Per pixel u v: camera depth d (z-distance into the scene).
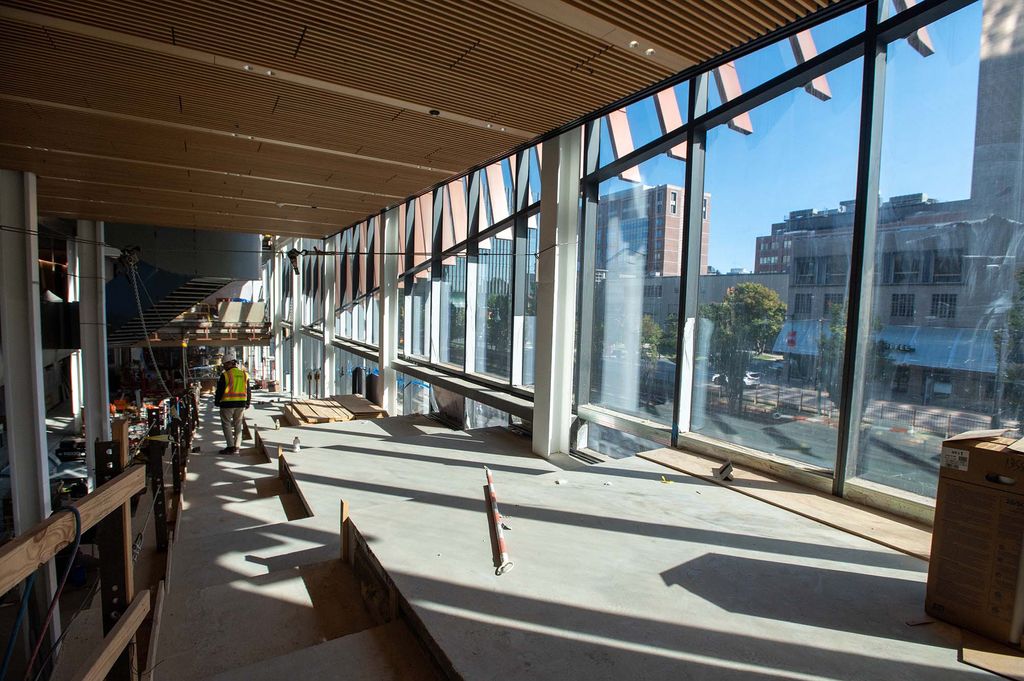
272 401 19.98
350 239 15.71
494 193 7.96
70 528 1.26
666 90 4.95
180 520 4.66
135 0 3.03
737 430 4.42
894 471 3.37
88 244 10.42
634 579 2.54
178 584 3.20
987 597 2.06
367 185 7.65
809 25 3.11
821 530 3.13
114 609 1.74
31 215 6.91
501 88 4.17
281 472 5.99
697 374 4.77
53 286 15.18
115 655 1.32
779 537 3.03
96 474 2.07
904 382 3.30
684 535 3.06
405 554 2.78
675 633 2.10
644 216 5.30
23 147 5.80
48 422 15.80
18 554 1.03
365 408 10.49
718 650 2.00
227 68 3.87
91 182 7.47
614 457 5.69
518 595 2.38
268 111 4.73
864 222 3.41
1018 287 2.77
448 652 1.97
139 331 14.67
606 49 3.51
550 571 2.61
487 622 2.17
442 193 9.79
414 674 2.06
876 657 1.95
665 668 1.89
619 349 5.68
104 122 5.03
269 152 5.97
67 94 4.38
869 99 3.34
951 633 2.11
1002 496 2.02
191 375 24.19
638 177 5.37
